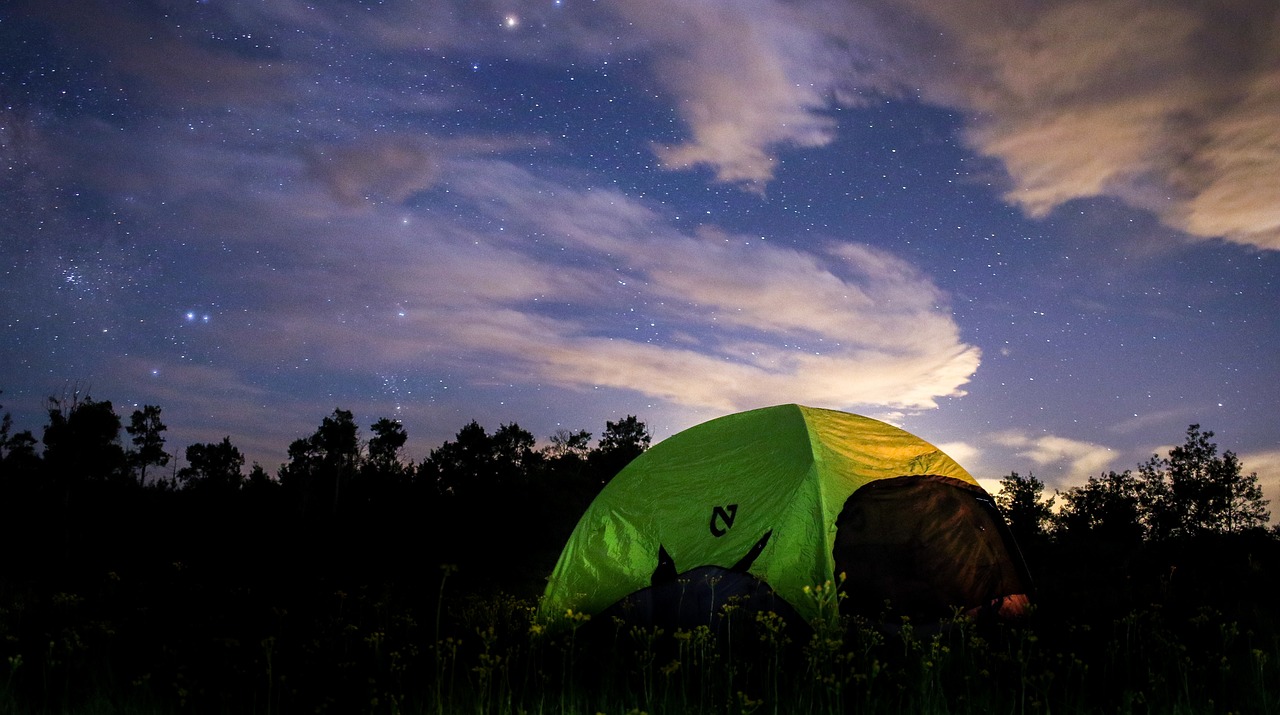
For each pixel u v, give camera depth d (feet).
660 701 15.07
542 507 60.54
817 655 14.82
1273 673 16.76
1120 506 53.78
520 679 17.46
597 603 24.68
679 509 25.49
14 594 31.91
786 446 25.75
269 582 38.22
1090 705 15.37
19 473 61.00
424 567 44.65
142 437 75.41
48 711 15.43
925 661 14.84
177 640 22.85
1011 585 27.25
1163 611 26.78
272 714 15.92
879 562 24.18
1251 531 49.60
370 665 19.26
